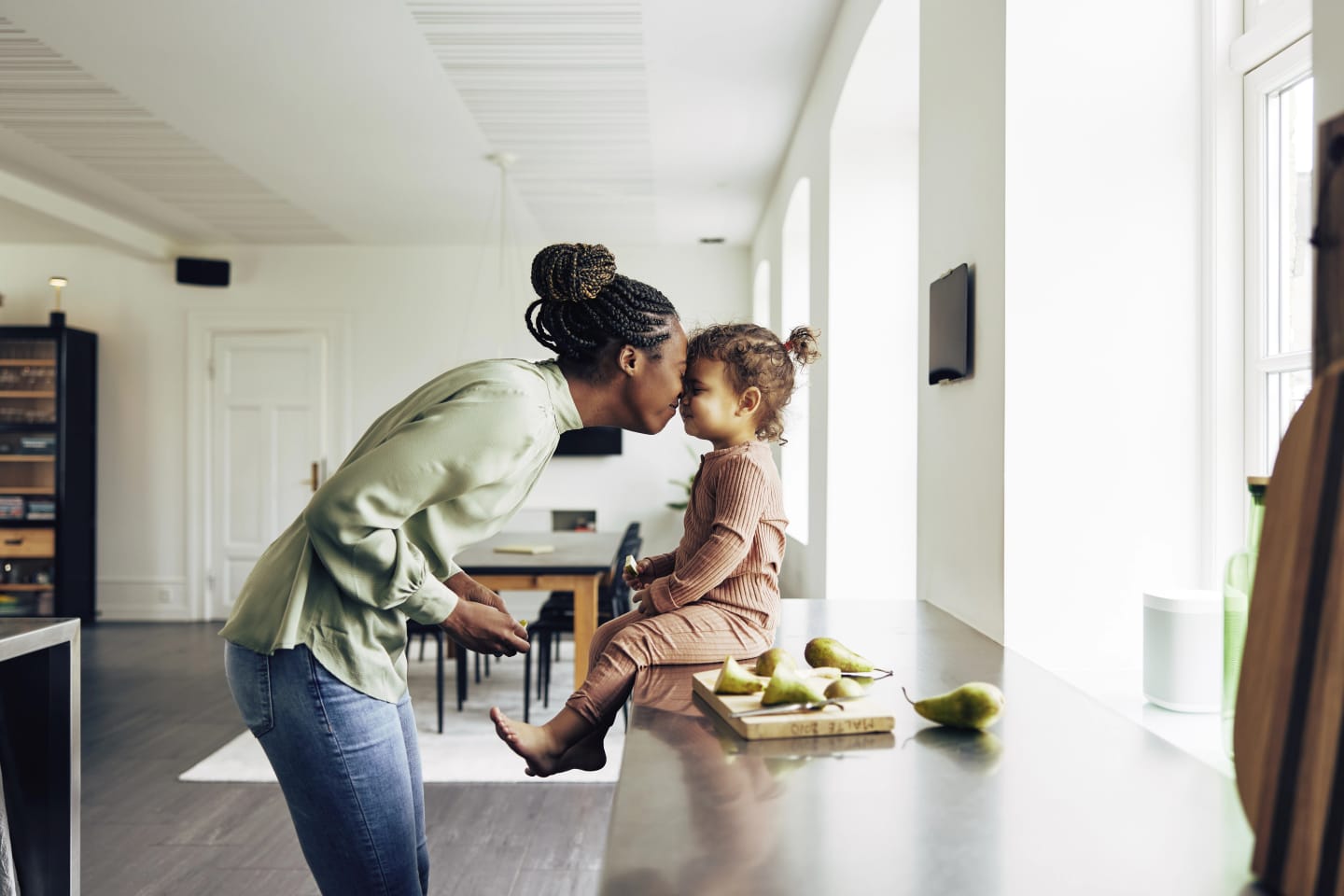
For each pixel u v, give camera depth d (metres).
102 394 7.52
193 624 7.25
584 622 4.29
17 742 2.04
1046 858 0.76
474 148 5.13
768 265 6.43
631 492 7.70
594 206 6.40
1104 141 1.79
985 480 1.90
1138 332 1.79
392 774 1.48
